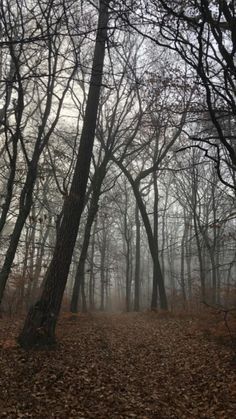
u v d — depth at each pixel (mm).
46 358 9438
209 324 14297
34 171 10180
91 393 7859
